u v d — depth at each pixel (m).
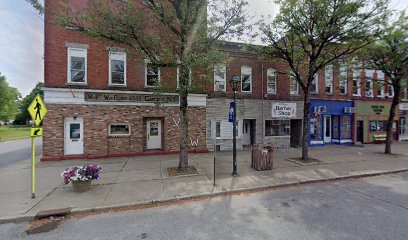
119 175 7.85
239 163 9.75
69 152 10.84
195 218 4.72
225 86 13.37
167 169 8.68
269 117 14.25
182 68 7.51
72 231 4.25
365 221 4.48
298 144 15.26
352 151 13.03
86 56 10.77
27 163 10.09
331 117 16.33
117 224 4.50
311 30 9.20
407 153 12.43
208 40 7.96
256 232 4.08
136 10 7.84
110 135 11.20
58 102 10.41
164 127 12.00
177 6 7.67
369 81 15.23
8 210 5.03
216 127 13.23
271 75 14.57
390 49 11.14
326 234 3.98
